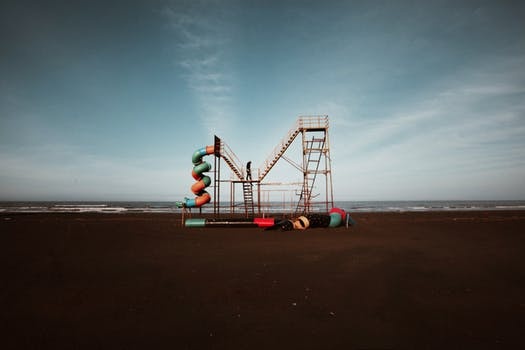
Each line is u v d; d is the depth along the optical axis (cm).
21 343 423
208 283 724
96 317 519
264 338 438
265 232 1781
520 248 1210
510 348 407
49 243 1367
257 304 582
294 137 2283
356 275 792
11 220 2672
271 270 850
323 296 628
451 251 1138
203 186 2153
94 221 2609
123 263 946
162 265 918
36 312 542
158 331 462
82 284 718
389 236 1581
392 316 521
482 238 1507
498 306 568
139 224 2325
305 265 910
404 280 745
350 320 504
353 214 3747
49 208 6009
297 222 1941
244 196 2430
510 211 4472
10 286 702
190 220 2059
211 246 1273
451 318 511
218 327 477
